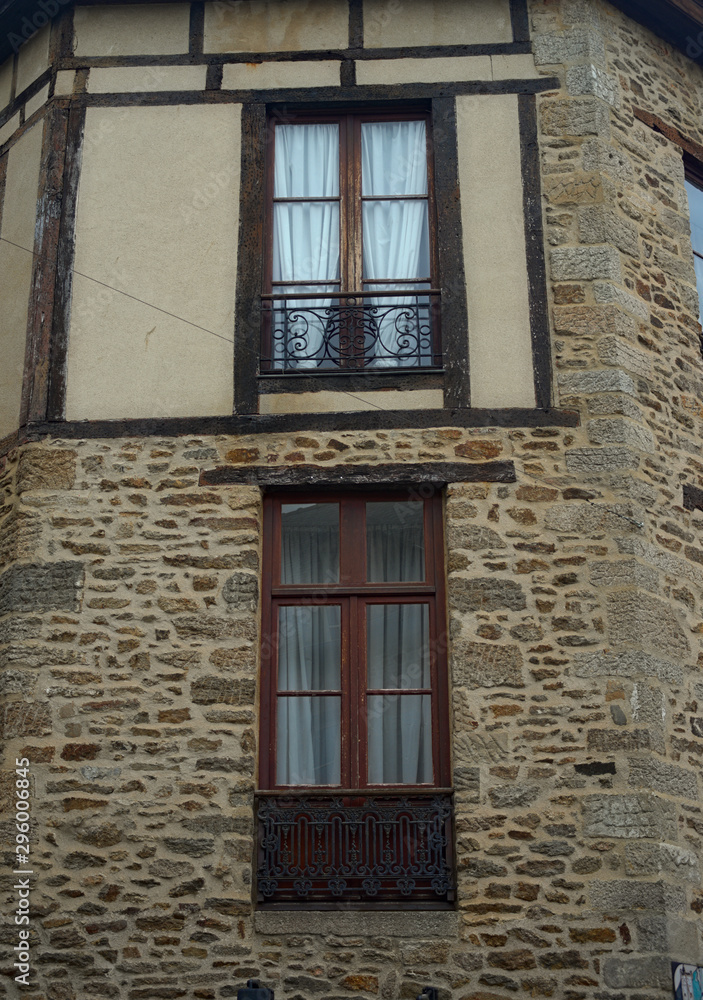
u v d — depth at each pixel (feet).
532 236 23.70
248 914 19.44
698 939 19.66
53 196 24.38
